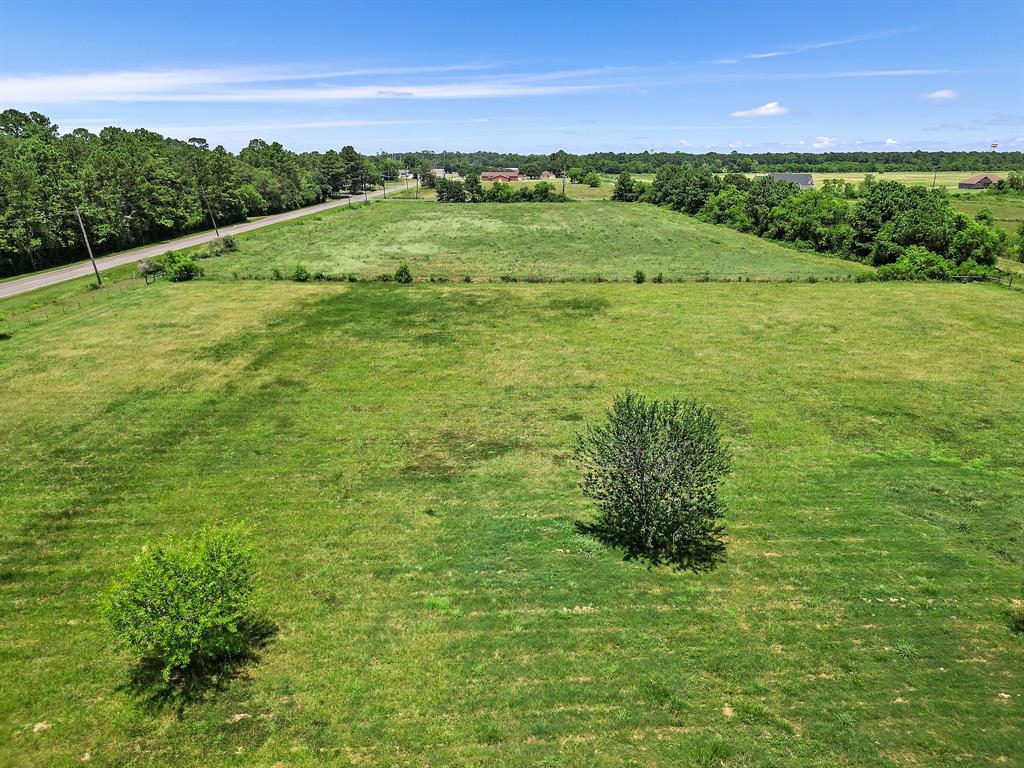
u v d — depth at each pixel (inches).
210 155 4990.2
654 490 656.4
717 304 1797.5
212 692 496.1
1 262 2506.2
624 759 426.0
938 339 1450.5
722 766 419.2
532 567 669.3
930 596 615.8
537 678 508.1
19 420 1051.9
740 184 4847.4
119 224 3198.8
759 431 1008.9
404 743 443.5
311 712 474.0
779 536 727.7
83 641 557.0
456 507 796.0
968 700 478.9
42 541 716.0
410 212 4397.1
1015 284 1975.9
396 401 1147.3
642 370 1289.4
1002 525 745.6
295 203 5620.1
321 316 1697.8
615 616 587.8
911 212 2401.6
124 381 1230.9
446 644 550.0
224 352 1402.6
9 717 471.8
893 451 939.3
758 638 554.6
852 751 430.6
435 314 1720.0
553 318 1676.9
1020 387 1167.6
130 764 429.4
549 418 1071.6
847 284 2033.7
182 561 511.2
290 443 979.9
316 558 685.3
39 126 4571.9
